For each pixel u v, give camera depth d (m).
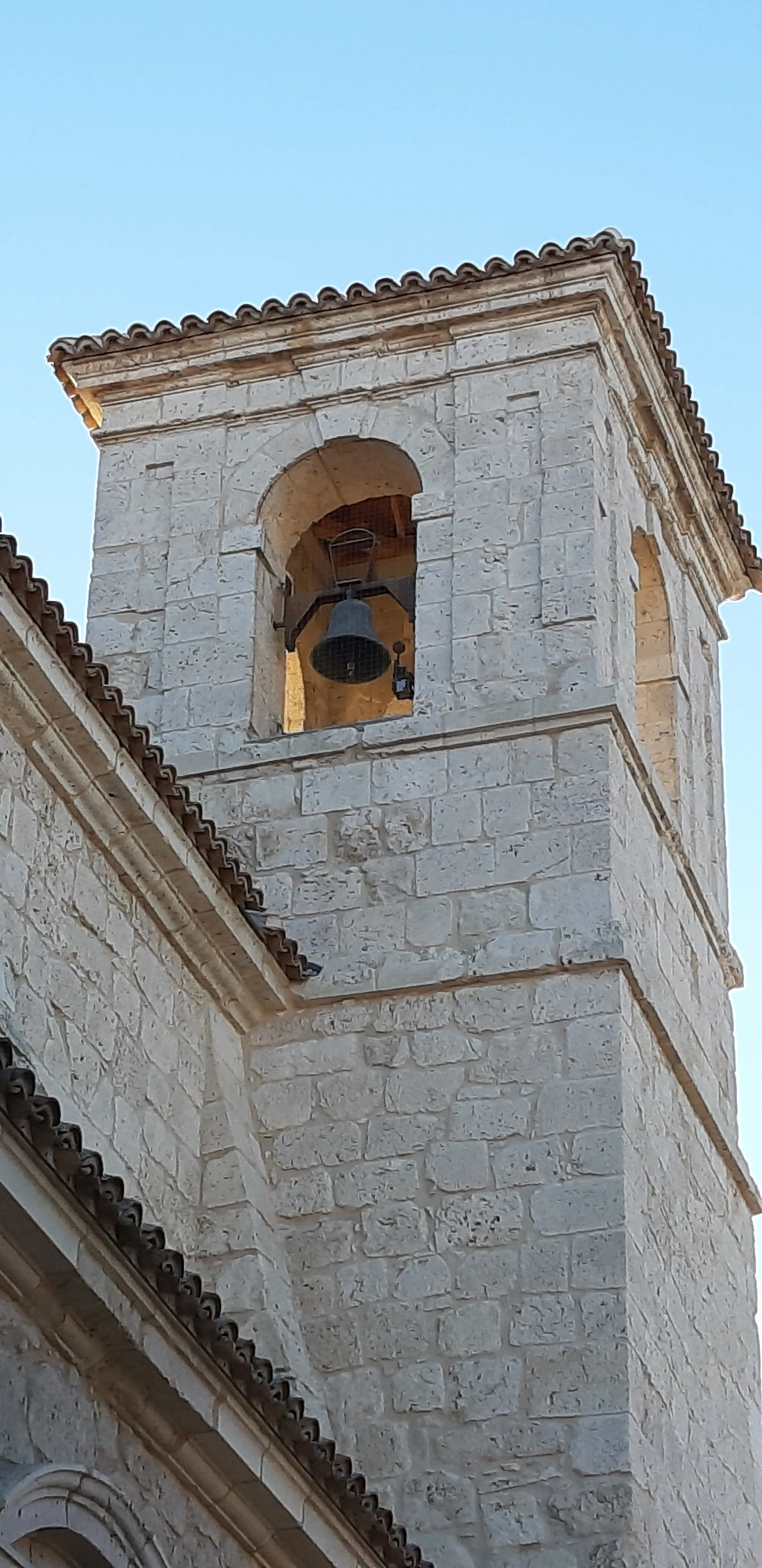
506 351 22.77
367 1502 14.88
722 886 23.88
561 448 22.16
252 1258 18.11
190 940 18.73
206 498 22.88
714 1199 21.27
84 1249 12.79
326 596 22.62
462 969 19.53
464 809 20.42
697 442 24.52
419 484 22.56
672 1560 17.83
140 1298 13.12
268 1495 14.01
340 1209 18.81
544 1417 17.62
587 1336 17.84
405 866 20.30
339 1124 19.17
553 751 20.52
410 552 23.92
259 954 19.20
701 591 25.45
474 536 21.88
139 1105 17.75
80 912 17.30
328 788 20.86
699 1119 21.20
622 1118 18.69
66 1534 12.66
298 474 22.94
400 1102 19.16
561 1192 18.47
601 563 21.73
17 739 16.78
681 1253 19.73
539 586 21.45
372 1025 19.53
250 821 20.89
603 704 20.56
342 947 20.00
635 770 21.11
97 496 23.22
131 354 23.64
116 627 22.42
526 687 20.92
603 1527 17.12
